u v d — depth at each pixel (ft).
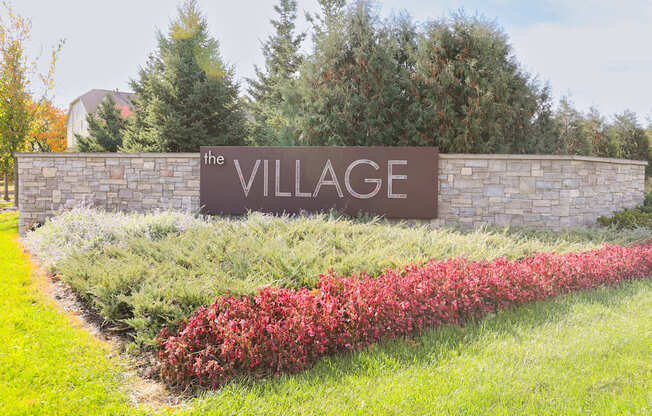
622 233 32.96
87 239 27.07
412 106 41.50
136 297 15.49
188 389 12.15
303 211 37.81
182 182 40.40
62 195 42.34
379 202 36.78
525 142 46.21
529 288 18.47
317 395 11.07
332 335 13.52
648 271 23.58
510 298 17.40
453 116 40.63
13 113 64.59
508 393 10.94
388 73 41.93
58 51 68.13
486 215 35.60
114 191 41.65
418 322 15.14
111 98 87.66
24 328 15.94
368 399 10.78
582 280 20.22
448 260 19.34
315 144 43.47
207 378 12.30
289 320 13.08
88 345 14.74
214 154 39.24
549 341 14.21
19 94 64.80
